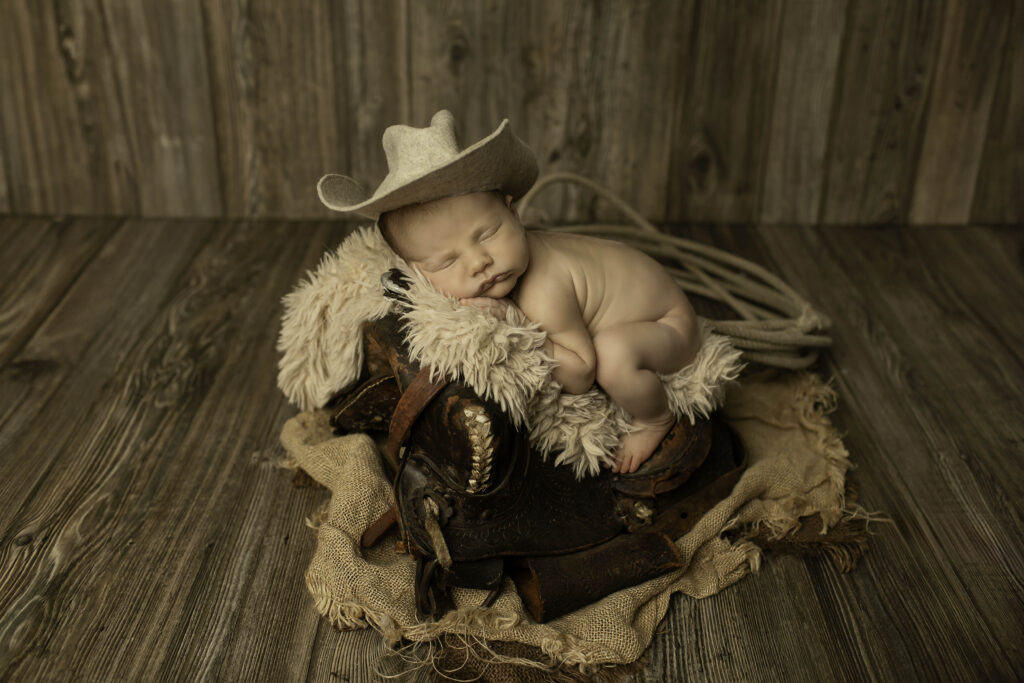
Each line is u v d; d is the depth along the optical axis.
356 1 2.33
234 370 1.93
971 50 2.39
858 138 2.52
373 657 1.27
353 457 1.51
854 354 2.03
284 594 1.38
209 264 2.36
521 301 1.37
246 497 1.57
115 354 1.97
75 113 2.45
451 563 1.30
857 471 1.66
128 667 1.25
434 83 2.44
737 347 1.81
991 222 2.64
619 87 2.45
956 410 1.84
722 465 1.53
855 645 1.31
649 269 1.48
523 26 2.36
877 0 2.33
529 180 1.40
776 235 2.58
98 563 1.42
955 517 1.55
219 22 2.35
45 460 1.64
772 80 2.44
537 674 1.25
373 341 1.42
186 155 2.53
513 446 1.32
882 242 2.54
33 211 2.59
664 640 1.32
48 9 2.31
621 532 1.43
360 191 1.40
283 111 2.47
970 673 1.27
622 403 1.42
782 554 1.47
